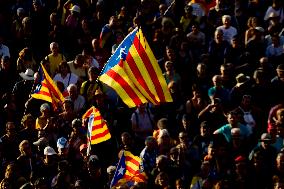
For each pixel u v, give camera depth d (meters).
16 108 52.16
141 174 43.31
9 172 43.78
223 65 50.16
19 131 48.22
